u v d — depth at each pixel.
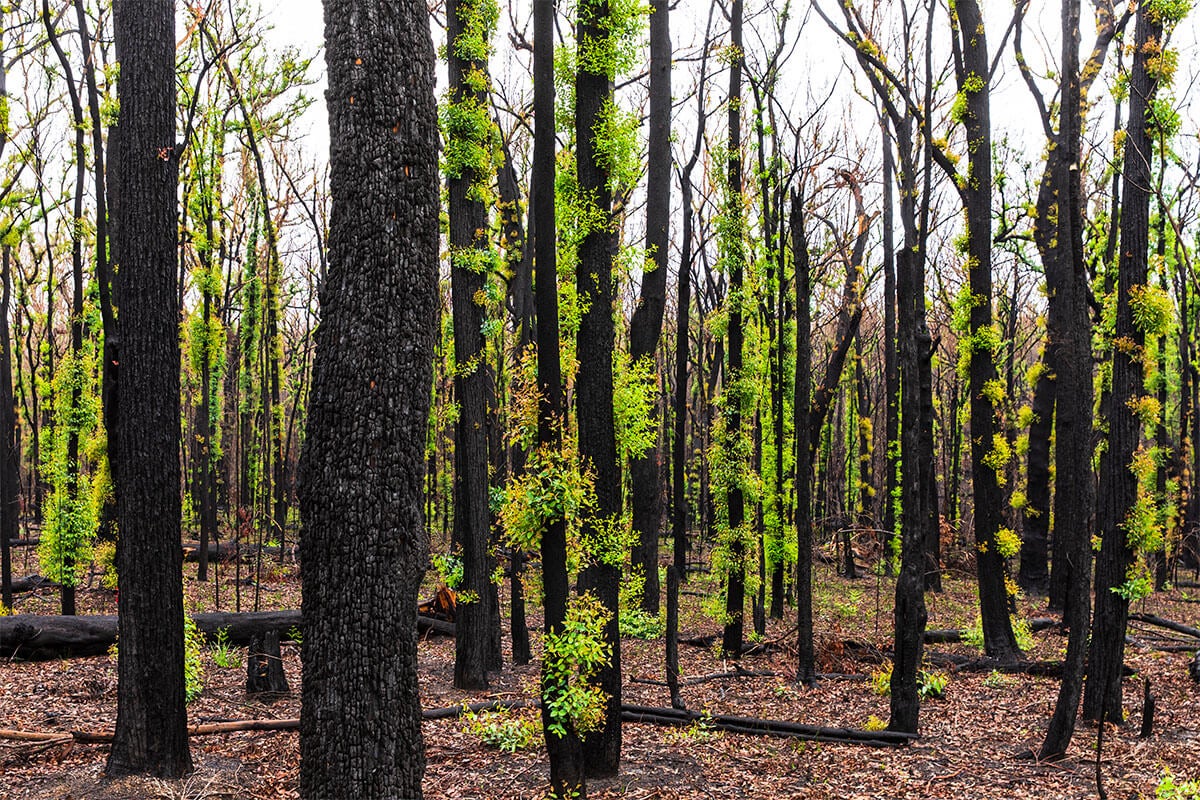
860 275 20.47
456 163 10.83
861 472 26.73
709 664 13.04
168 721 7.21
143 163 7.17
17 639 11.62
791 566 18.48
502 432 13.09
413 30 4.72
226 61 18.02
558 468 6.52
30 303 26.98
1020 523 25.41
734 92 13.63
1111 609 9.21
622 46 7.17
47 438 18.38
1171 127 8.84
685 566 21.78
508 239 14.16
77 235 13.84
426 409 4.77
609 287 7.14
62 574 13.44
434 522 33.34
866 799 7.15
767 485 15.66
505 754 8.29
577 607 6.65
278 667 10.43
